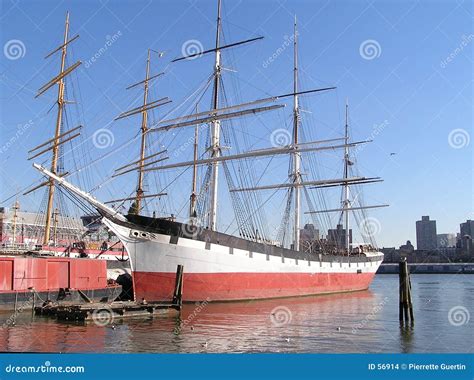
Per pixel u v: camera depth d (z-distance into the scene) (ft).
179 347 69.77
